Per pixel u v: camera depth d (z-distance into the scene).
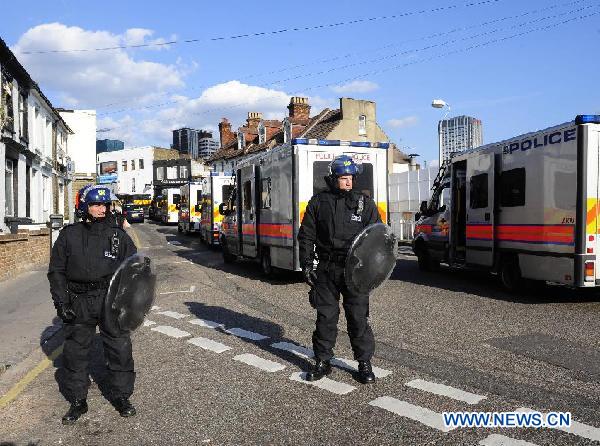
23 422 4.66
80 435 4.36
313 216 5.33
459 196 12.60
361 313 5.26
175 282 13.41
